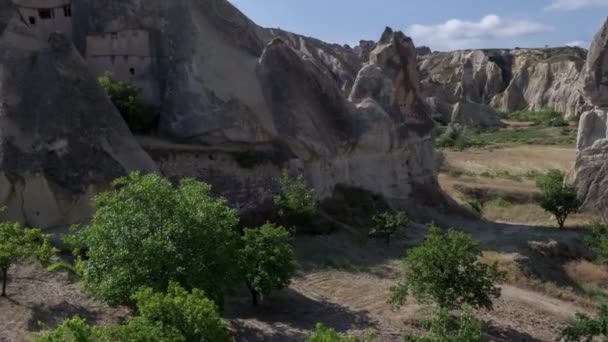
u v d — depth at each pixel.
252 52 33.41
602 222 38.25
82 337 10.41
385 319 19.91
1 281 17.95
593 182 39.91
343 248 27.75
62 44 23.80
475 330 12.90
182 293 12.53
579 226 36.41
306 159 31.11
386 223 29.59
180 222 15.13
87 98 23.59
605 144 40.19
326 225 29.14
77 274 17.78
